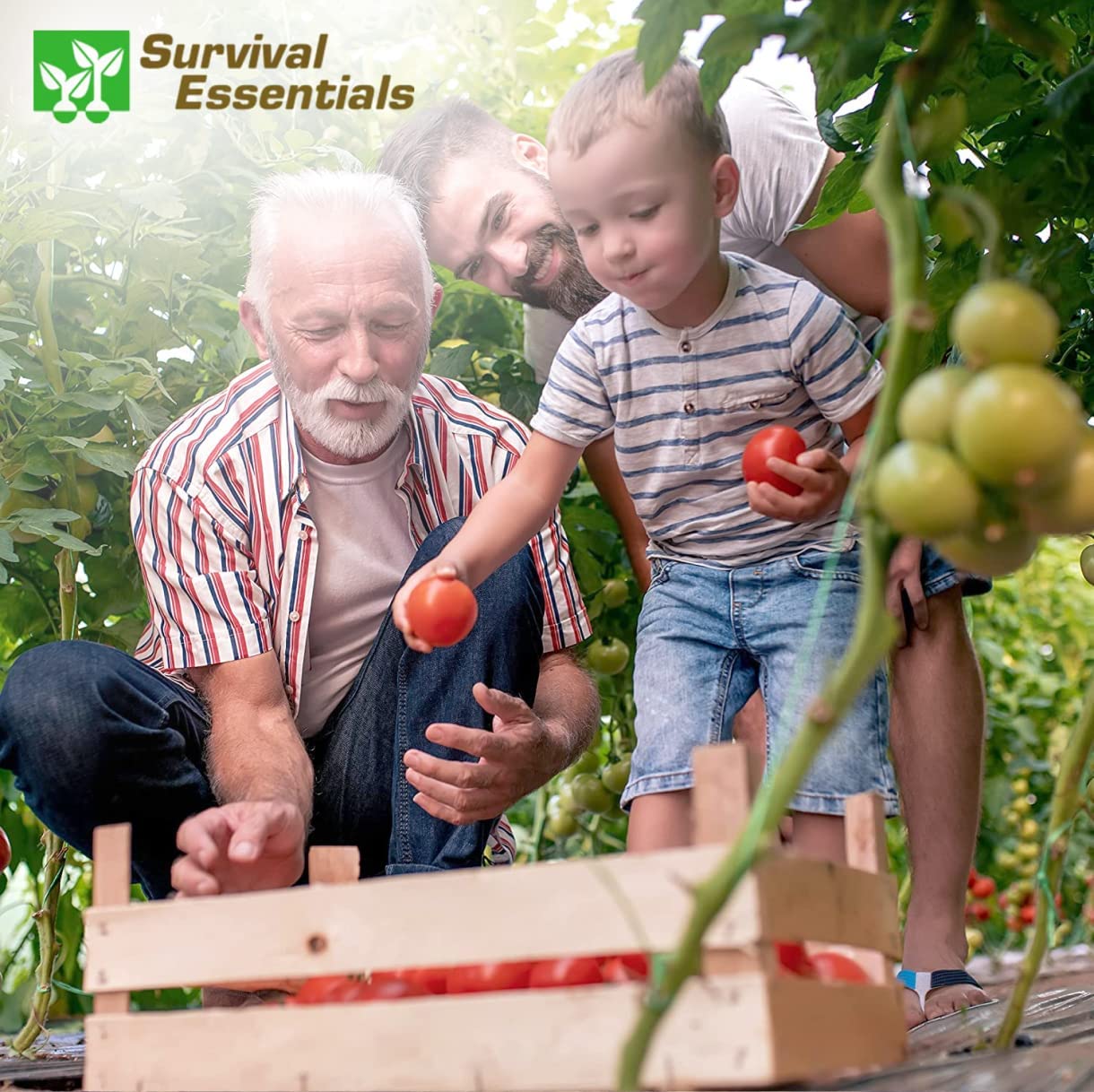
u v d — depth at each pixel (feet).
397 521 8.64
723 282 7.26
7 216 9.47
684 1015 3.49
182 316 10.13
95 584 10.03
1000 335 2.91
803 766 2.63
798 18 4.03
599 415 7.48
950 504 2.78
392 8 11.32
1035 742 18.49
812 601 7.10
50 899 8.94
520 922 3.78
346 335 7.90
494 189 9.44
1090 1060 4.20
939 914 7.38
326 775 8.17
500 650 7.72
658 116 6.60
